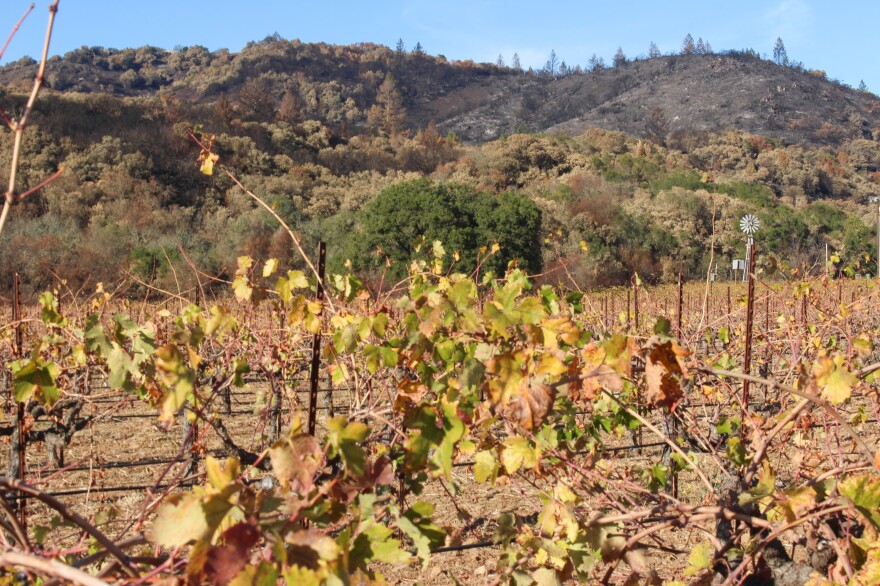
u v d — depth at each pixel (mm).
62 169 1392
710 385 4496
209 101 105750
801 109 104250
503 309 2297
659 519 3100
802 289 5645
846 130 100375
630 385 3436
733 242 23703
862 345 3068
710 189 46125
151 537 1443
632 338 2084
